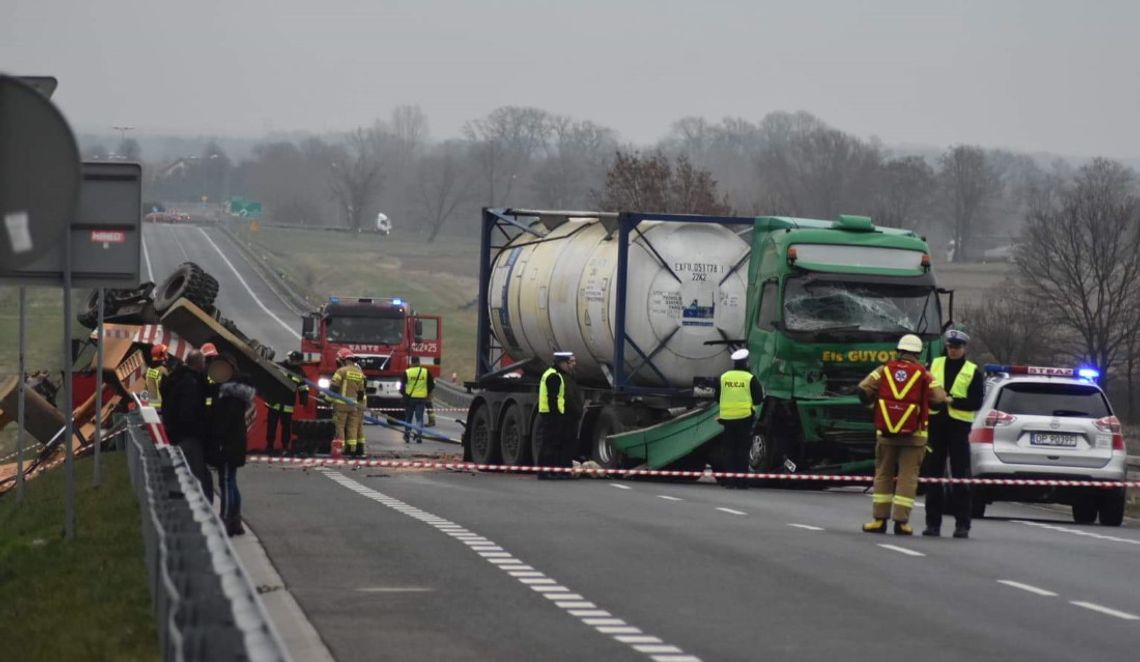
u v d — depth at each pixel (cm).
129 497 4856
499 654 2569
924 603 3180
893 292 6594
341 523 4475
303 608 3002
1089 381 5650
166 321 7606
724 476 6388
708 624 2881
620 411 6919
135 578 3250
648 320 6881
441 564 3625
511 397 7531
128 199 3878
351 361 8062
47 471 6838
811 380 6494
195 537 2236
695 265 6931
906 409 4472
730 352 6962
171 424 4238
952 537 4562
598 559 3750
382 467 7306
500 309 8062
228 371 4231
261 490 5641
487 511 4894
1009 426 5566
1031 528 5109
